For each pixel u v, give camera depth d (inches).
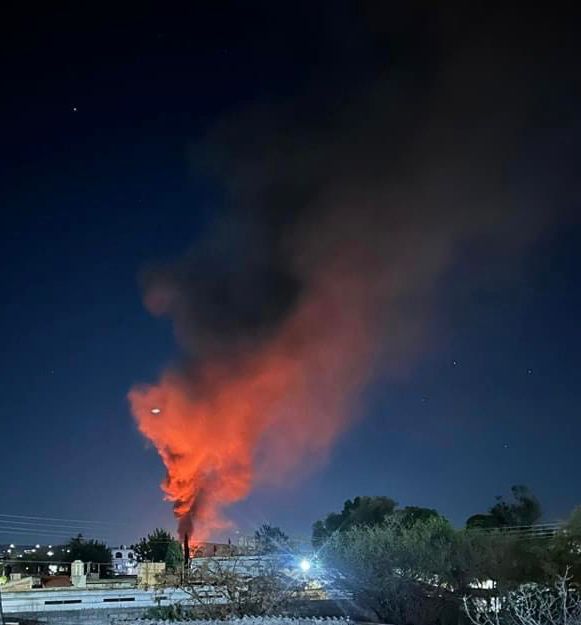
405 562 1379.2
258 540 1408.7
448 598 1326.3
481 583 1320.1
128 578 1936.5
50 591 1336.1
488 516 2134.6
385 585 1370.6
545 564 1185.4
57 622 1302.9
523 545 1310.3
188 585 1288.1
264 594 1251.8
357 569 1392.7
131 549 2448.3
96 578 1889.8
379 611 1375.5
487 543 1358.3
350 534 1519.4
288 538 1470.2
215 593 1259.8
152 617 1248.8
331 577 1401.3
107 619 1318.9
